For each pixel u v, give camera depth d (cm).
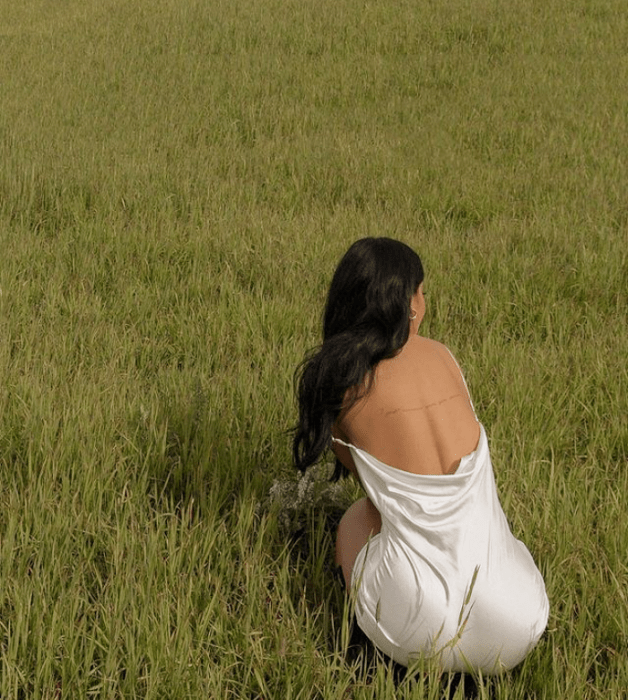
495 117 1002
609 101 1052
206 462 338
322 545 321
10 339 455
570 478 342
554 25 1427
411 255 246
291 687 238
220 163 851
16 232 633
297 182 784
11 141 863
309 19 1520
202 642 254
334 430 254
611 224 677
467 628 231
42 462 338
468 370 435
